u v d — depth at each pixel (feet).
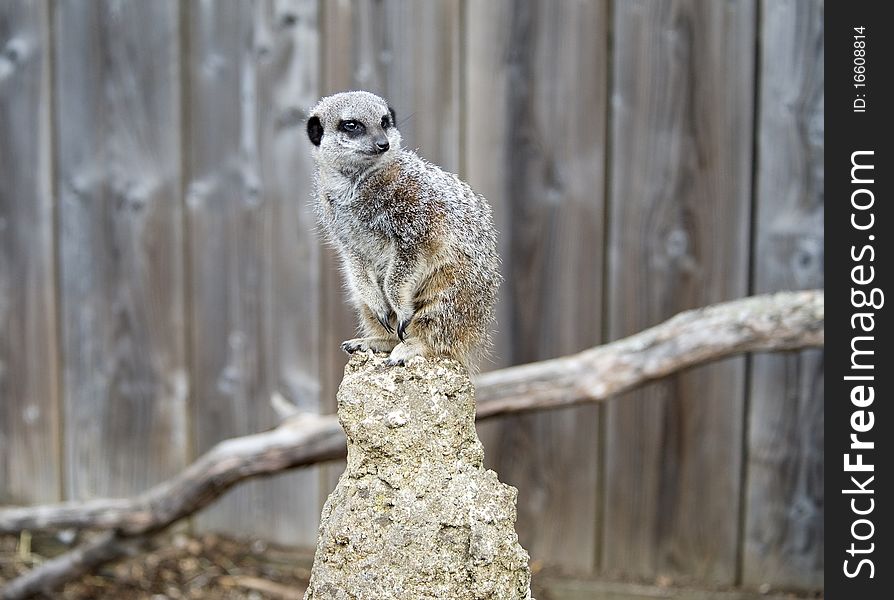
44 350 15.10
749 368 13.69
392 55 13.66
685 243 13.48
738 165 13.26
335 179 9.88
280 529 15.14
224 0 14.02
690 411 13.91
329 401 14.43
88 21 14.35
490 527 7.80
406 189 9.42
